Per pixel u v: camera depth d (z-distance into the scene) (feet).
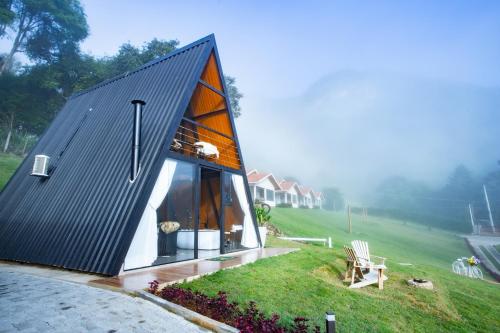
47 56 119.03
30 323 11.96
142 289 16.56
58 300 14.92
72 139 34.17
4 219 29.81
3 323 11.91
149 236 23.11
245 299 16.80
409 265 40.24
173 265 24.25
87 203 25.04
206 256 29.09
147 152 25.43
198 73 30.27
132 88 34.88
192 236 33.04
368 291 23.11
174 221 26.89
